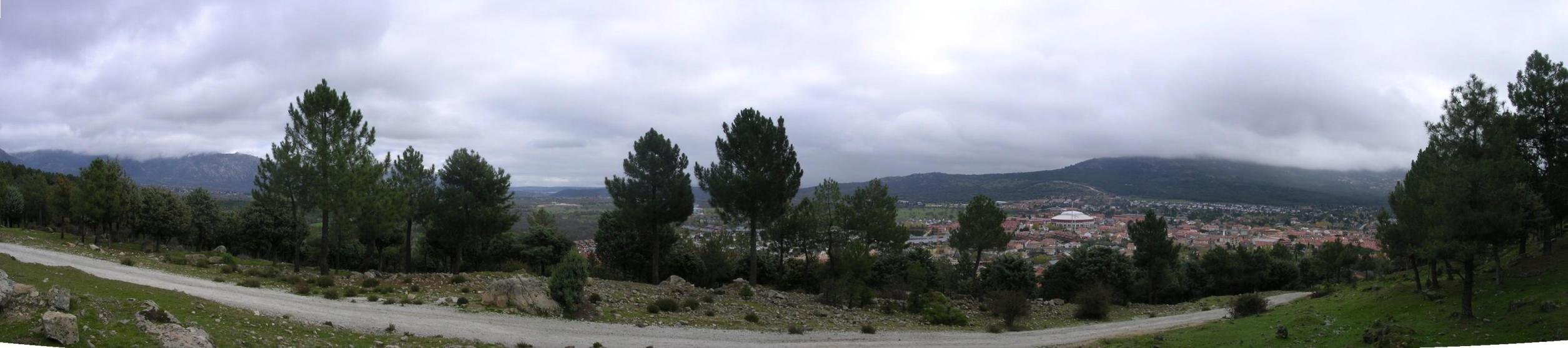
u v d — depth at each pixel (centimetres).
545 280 4006
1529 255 3334
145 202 6012
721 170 5091
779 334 3269
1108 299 4934
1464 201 2459
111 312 1895
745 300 4359
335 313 2717
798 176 5175
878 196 5756
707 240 6253
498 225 5134
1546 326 2133
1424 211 2708
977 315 4712
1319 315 3291
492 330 2716
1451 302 2831
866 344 3119
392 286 3581
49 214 6975
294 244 6244
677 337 2962
